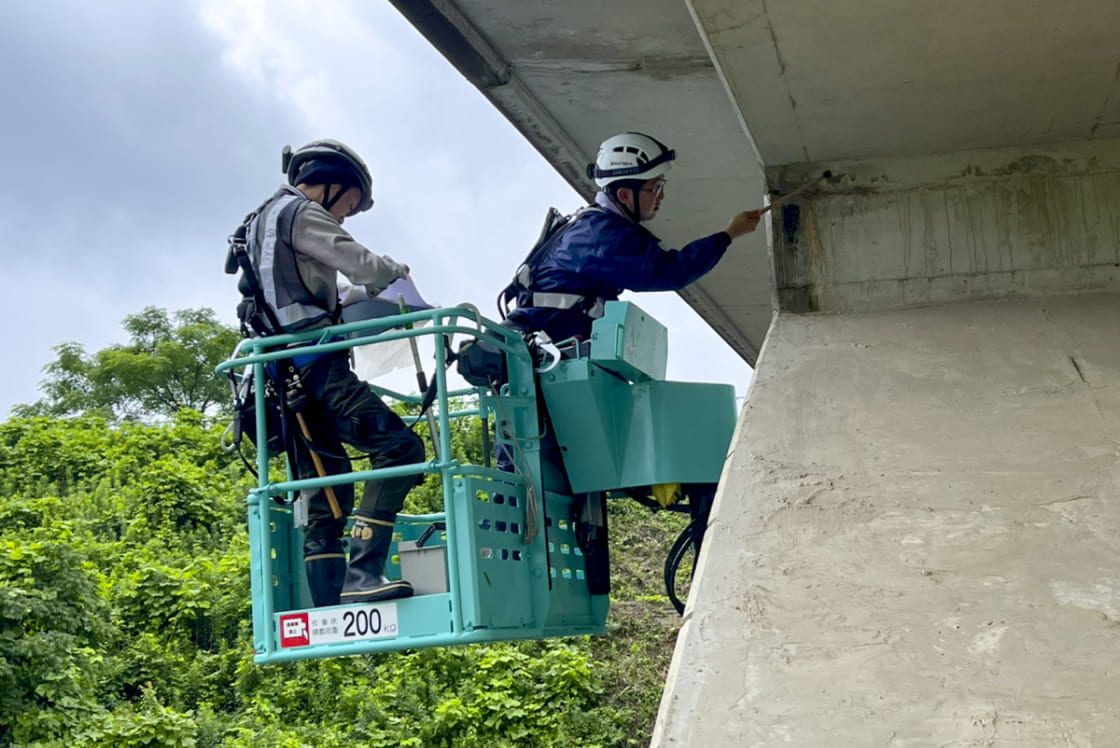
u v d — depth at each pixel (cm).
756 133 522
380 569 424
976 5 414
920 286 534
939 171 542
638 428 488
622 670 1439
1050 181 532
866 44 442
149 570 1568
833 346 480
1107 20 425
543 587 441
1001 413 400
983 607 290
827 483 364
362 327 418
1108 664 262
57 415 4369
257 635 427
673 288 502
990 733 242
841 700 259
